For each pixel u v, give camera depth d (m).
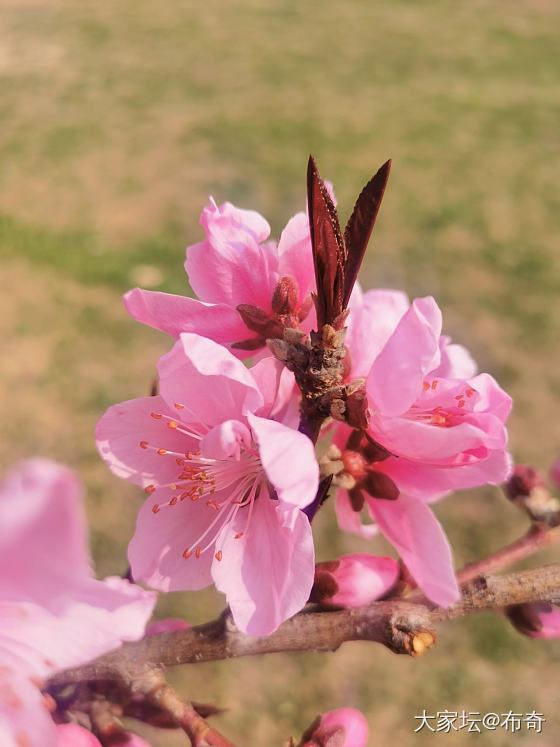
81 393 0.46
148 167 0.75
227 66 1.05
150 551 0.10
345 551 0.38
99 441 0.10
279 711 0.33
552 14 1.34
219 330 0.10
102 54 1.07
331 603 0.10
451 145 0.82
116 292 0.55
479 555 0.38
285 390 0.10
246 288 0.11
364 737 0.11
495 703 0.33
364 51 1.13
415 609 0.10
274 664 0.34
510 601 0.10
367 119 0.88
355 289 0.11
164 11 1.28
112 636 0.07
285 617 0.09
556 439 0.45
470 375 0.12
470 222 0.67
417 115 0.90
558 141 0.84
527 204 0.71
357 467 0.10
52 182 0.71
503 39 1.20
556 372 0.50
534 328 0.53
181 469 0.10
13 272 0.56
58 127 0.84
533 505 0.12
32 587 0.05
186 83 0.98
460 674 0.34
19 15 1.23
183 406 0.09
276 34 1.19
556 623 0.11
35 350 0.49
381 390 0.09
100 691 0.10
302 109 0.91
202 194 0.70
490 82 1.02
